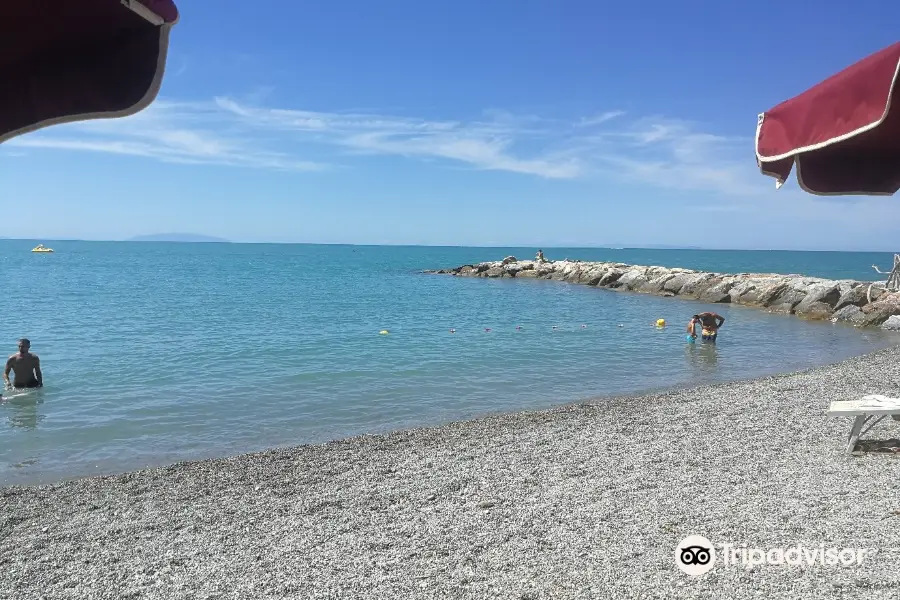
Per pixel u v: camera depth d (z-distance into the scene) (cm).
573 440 1001
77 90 277
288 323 2692
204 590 552
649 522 650
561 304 3722
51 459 987
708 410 1175
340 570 577
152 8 242
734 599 487
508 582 537
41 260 10762
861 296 3023
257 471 895
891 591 484
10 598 551
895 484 731
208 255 15650
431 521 686
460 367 1755
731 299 3812
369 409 1305
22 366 1431
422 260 13350
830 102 306
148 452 1023
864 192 380
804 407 1166
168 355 1880
